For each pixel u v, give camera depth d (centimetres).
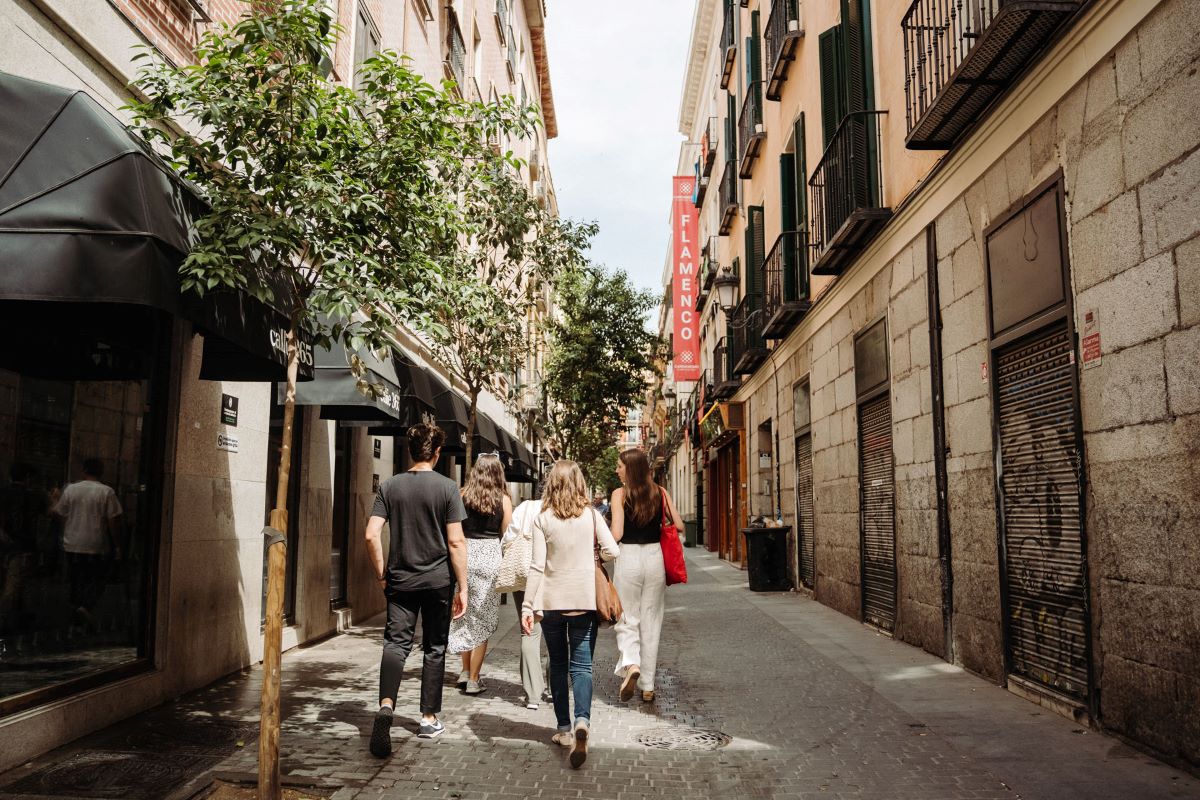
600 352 2397
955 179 764
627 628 640
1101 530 527
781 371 1675
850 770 464
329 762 470
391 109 538
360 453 1148
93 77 538
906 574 905
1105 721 521
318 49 478
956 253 772
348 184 480
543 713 603
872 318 1041
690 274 3100
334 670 753
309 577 920
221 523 704
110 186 416
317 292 447
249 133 471
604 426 2534
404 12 1373
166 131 611
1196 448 436
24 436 483
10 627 466
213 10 707
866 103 1041
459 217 877
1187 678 442
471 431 1077
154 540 607
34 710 466
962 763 472
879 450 1025
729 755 497
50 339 507
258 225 427
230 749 484
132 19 579
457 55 1919
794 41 1434
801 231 1401
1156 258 470
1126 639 499
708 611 1235
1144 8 477
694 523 3522
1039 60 593
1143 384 483
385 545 1261
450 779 448
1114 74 511
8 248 396
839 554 1207
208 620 679
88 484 539
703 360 3027
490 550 666
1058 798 411
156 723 542
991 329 695
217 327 492
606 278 2450
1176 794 411
